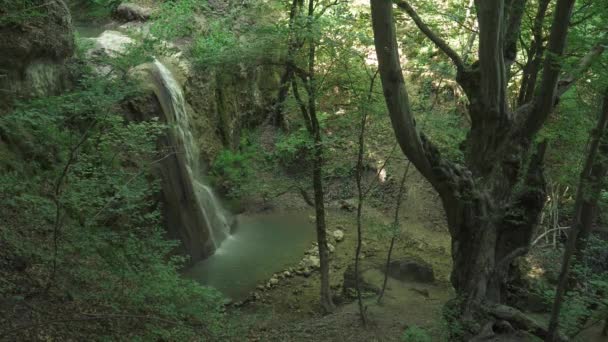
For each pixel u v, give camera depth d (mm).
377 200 17219
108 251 7188
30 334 6020
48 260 6984
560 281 6965
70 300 6773
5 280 6750
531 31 10922
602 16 7203
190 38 15195
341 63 9664
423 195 17281
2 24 9109
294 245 14852
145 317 6000
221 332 7434
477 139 9641
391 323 9859
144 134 8484
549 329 7246
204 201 14469
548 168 12961
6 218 7504
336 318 10172
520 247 9414
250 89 17719
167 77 13539
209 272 13055
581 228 10102
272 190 12133
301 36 9555
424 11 12211
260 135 17219
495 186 9398
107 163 8633
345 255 14367
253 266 13539
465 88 9586
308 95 10695
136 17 16844
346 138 11625
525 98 10078
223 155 15078
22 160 8680
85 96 7332
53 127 8336
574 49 8648
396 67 8273
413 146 8766
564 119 10250
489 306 8719
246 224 15992
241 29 11047
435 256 14609
